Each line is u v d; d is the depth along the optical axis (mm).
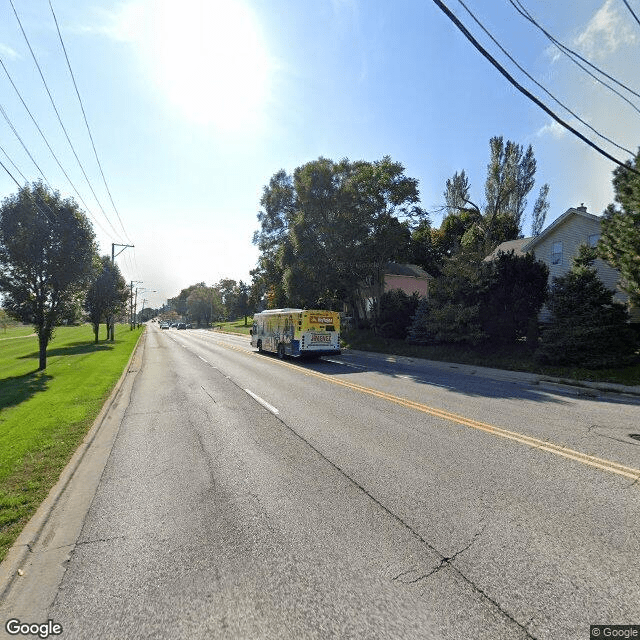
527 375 14258
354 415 8453
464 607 2768
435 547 3518
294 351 19984
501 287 19453
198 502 4547
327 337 20047
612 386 11805
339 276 28344
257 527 3938
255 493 4734
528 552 3420
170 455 6230
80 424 7957
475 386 12109
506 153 51406
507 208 52312
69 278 18125
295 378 13961
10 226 17000
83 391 11609
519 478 5020
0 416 8742
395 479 5047
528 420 7945
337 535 3748
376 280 32688
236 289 89875
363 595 2910
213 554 3498
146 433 7535
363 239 25938
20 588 3096
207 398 10727
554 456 5820
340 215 26359
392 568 3223
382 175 25719
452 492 4641
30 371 17516
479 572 3154
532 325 17953
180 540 3746
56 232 17734
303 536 3746
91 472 5582
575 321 15156
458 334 19859
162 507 4453
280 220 34625
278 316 22094
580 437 6773
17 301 17578
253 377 14422
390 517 4074
